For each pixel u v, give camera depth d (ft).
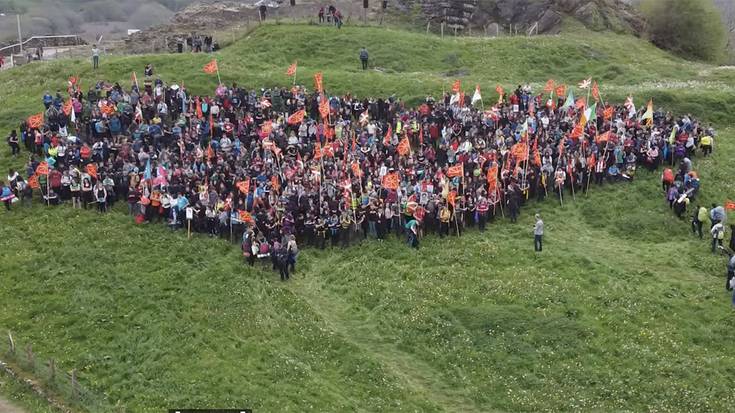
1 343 124.06
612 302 139.33
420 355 130.41
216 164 165.37
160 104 184.65
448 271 148.25
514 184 165.48
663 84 234.99
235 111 189.67
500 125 189.16
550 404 119.65
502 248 155.22
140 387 118.21
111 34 494.59
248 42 256.32
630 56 265.34
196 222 155.12
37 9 543.80
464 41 265.75
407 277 147.43
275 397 117.08
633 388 121.49
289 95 197.98
